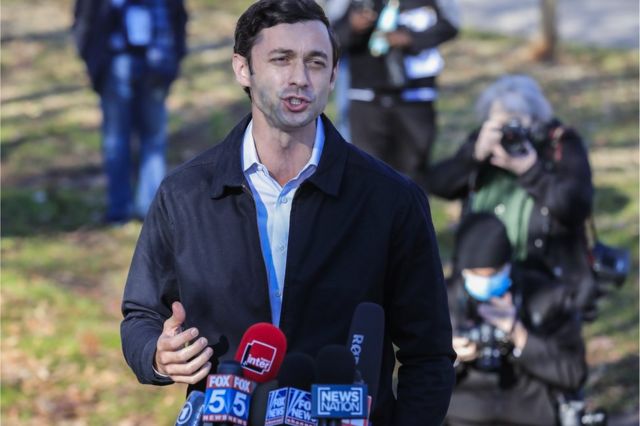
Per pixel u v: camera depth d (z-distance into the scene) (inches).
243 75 220.8
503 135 361.4
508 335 331.0
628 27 1326.3
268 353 203.9
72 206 732.0
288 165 219.8
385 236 220.1
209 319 219.8
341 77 733.3
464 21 1342.3
